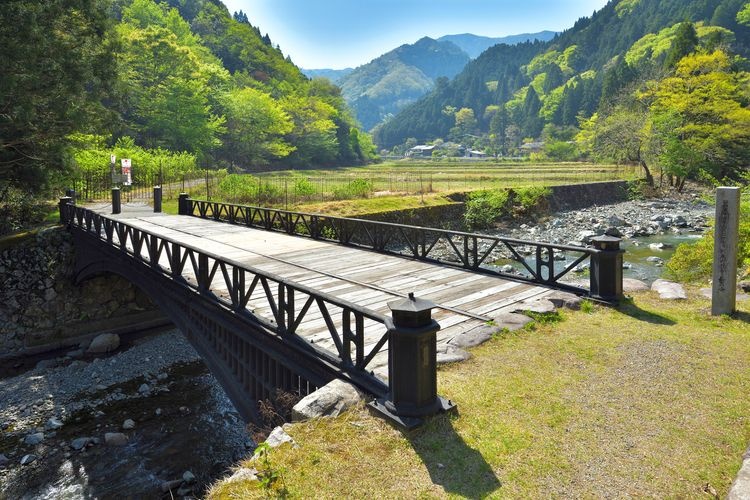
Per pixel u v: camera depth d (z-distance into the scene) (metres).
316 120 88.81
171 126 57.94
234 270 8.04
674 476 3.72
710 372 5.54
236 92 76.38
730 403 4.82
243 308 7.95
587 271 17.84
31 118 19.97
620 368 5.71
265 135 74.69
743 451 4.02
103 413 11.98
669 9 155.25
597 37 193.25
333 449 4.19
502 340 6.62
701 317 7.41
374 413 4.71
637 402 4.89
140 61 57.59
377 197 31.88
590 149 63.75
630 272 18.28
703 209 37.44
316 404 4.85
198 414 11.93
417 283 9.88
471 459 4.00
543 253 22.66
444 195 32.81
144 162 38.25
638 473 3.77
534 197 34.81
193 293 9.55
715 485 3.61
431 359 4.61
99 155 35.38
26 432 11.09
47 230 19.00
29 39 19.48
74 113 21.83
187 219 22.14
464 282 9.89
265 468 3.95
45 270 18.42
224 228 19.02
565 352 6.21
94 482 9.13
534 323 7.20
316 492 3.66
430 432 4.39
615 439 4.25
